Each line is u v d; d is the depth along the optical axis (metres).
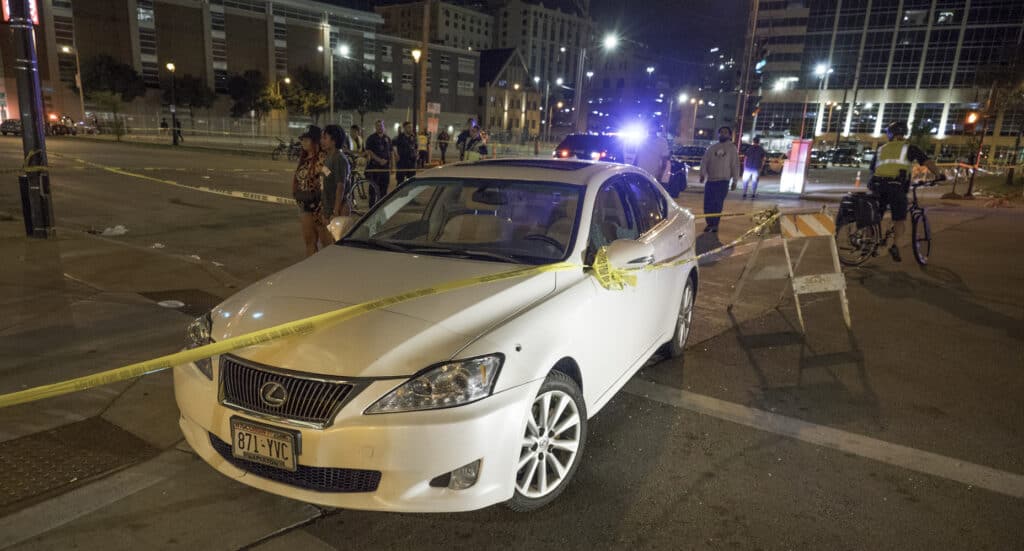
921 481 3.40
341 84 75.75
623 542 2.83
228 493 3.07
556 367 3.17
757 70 26.80
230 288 6.54
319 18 82.75
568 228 3.68
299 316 2.90
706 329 6.00
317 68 82.50
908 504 3.18
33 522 2.79
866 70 93.19
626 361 3.91
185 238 9.25
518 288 3.11
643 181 4.79
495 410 2.62
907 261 9.48
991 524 3.03
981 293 7.55
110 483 3.10
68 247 7.78
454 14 148.12
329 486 2.61
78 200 12.80
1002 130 79.94
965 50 85.12
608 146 16.70
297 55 80.81
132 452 3.37
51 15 61.81
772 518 3.04
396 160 14.30
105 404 3.85
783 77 99.88
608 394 3.67
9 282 6.21
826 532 2.94
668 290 4.57
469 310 2.89
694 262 5.11
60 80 63.03
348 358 2.61
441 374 2.58
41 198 8.05
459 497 2.60
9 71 59.78
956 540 2.90
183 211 11.82
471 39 153.88
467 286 3.08
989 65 28.14
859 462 3.59
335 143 6.86
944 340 5.79
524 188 3.97
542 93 129.25
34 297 5.78
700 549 2.80
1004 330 6.12
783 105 100.56
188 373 2.90
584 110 119.06
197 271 7.03
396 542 2.78
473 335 2.75
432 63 101.69
